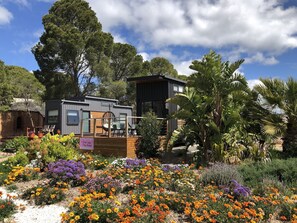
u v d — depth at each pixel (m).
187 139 10.65
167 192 5.52
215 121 9.84
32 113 22.81
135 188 5.63
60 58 26.94
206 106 9.87
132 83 32.47
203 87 9.98
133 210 4.15
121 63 33.72
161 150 11.88
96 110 19.47
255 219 4.22
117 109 21.33
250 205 4.70
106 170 7.70
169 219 4.33
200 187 5.76
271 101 10.31
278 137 10.16
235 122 9.68
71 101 17.67
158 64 37.78
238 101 10.32
